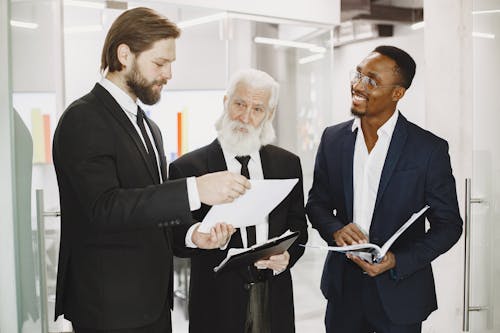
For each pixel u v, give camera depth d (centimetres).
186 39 409
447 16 275
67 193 172
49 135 277
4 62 201
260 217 184
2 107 202
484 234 257
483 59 253
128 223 160
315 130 481
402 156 221
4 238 203
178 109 412
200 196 161
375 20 663
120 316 170
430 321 370
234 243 211
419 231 224
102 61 181
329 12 472
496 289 251
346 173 229
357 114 229
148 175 176
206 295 212
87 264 170
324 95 486
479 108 258
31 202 225
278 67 452
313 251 478
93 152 162
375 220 222
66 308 177
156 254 179
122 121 173
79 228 171
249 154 217
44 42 277
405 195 219
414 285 221
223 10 418
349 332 226
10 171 202
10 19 202
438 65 282
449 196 220
